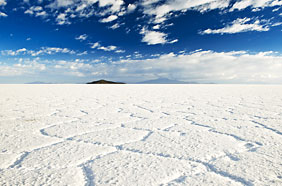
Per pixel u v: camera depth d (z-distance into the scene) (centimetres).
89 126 301
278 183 128
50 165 159
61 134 255
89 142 221
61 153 186
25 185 128
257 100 641
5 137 240
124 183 129
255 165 156
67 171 148
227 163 161
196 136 244
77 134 255
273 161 163
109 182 131
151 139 232
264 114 392
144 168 152
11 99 687
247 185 126
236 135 246
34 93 964
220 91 1138
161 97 781
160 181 132
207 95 863
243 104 548
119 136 245
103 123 323
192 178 136
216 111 439
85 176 140
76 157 176
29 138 237
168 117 374
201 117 371
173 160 168
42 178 137
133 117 376
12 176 141
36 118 365
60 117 375
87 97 781
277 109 453
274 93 934
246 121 329
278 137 235
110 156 178
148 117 375
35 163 163
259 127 287
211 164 159
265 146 203
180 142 219
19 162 166
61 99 701
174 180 134
